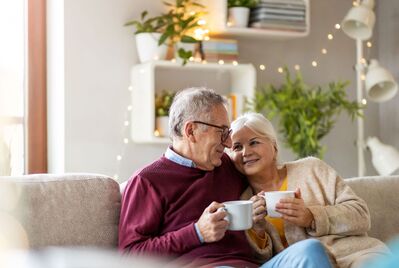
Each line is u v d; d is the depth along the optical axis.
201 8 3.85
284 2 3.87
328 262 1.97
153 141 3.49
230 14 3.80
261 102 3.82
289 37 4.04
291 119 3.88
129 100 3.66
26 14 3.50
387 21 4.51
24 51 3.50
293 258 1.99
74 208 2.21
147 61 3.57
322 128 4.09
